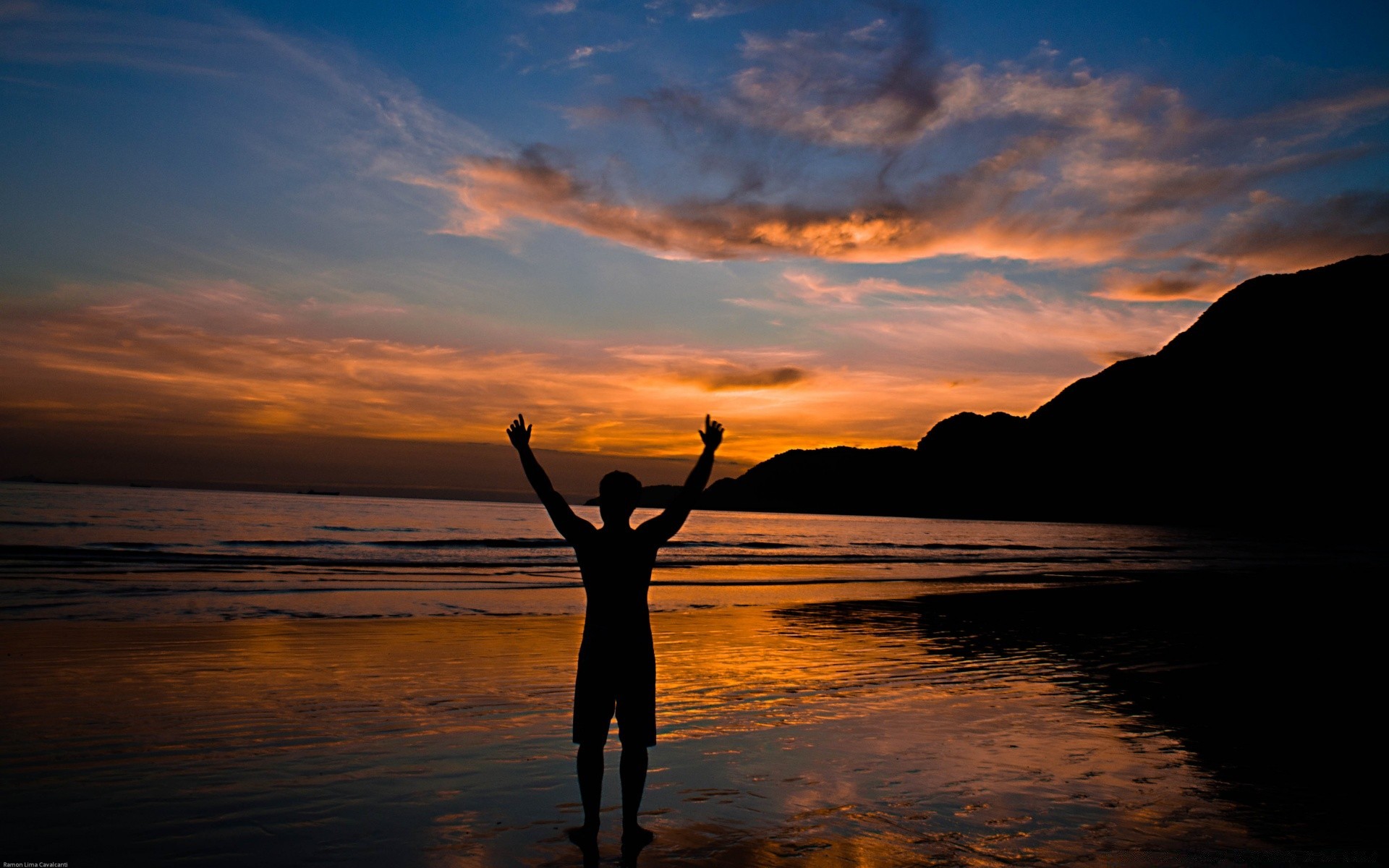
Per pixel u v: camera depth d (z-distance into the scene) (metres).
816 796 4.22
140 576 16.20
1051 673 8.48
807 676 7.99
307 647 8.88
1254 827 3.87
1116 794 4.36
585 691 3.50
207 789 4.11
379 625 10.89
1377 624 13.12
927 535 68.62
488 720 5.83
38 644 8.36
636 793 3.46
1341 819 4.02
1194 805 4.20
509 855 3.32
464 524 57.66
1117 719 6.36
